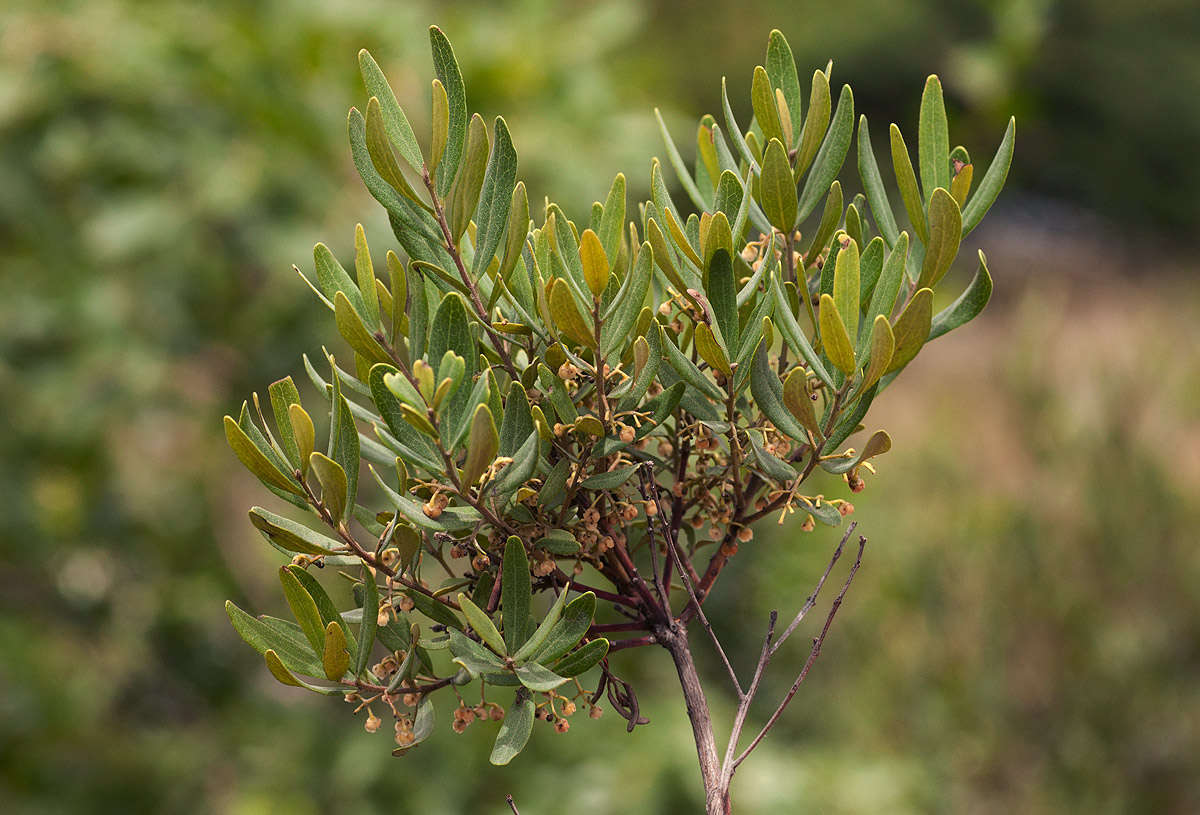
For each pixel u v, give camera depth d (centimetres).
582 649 97
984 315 925
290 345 269
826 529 305
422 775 260
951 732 276
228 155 240
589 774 259
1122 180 1209
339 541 98
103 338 244
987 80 266
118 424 268
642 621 101
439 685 98
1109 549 275
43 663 281
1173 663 271
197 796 277
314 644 98
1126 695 266
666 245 98
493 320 100
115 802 274
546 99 257
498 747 97
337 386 97
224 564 300
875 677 287
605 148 256
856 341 98
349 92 247
